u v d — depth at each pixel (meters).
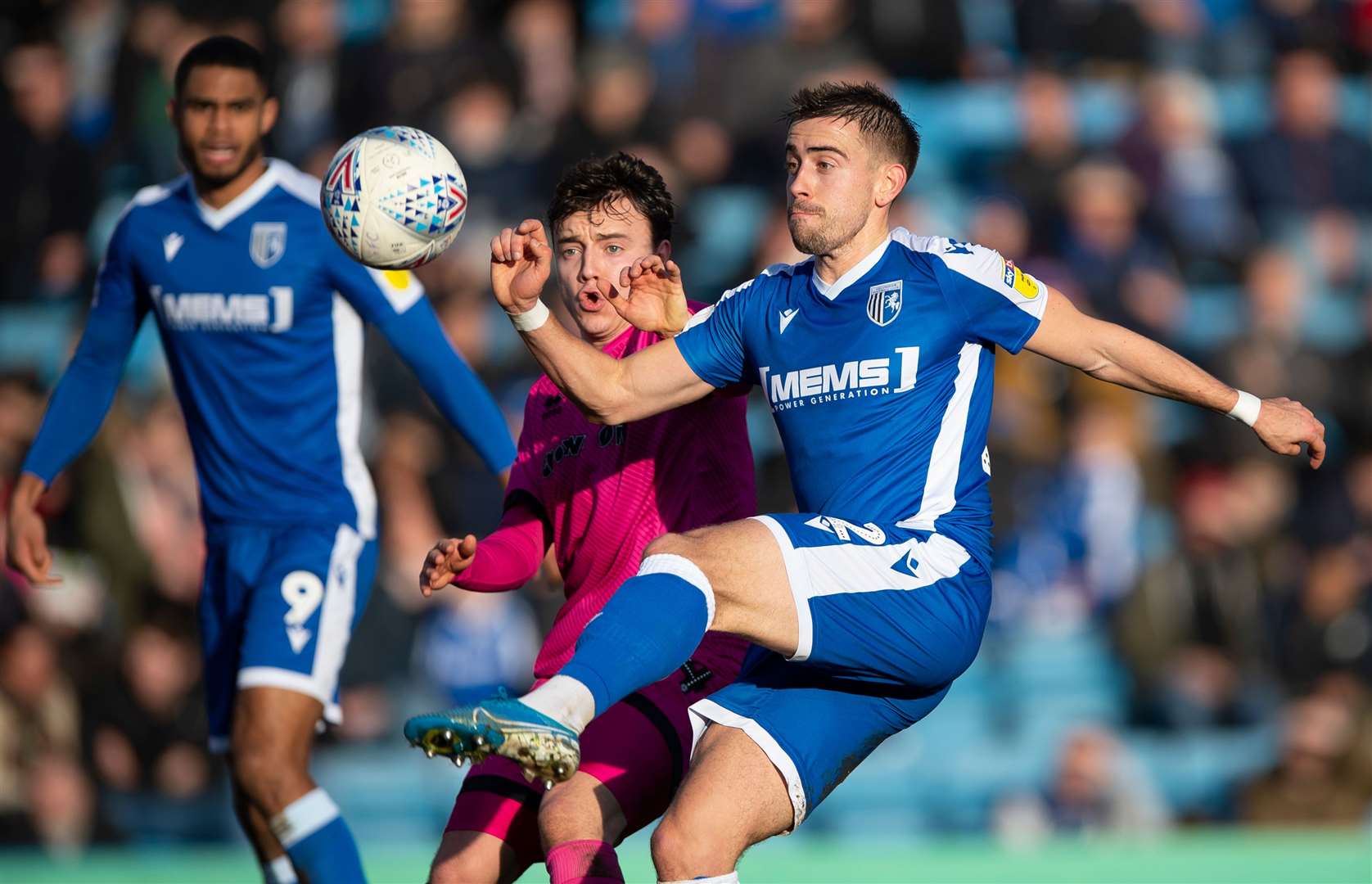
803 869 23.31
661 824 11.36
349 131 36.84
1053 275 33.72
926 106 37.72
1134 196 35.69
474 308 32.81
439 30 37.31
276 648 15.15
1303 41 40.44
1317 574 31.02
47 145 37.75
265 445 15.76
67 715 28.75
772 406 12.59
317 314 15.80
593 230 13.66
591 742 12.89
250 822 15.38
